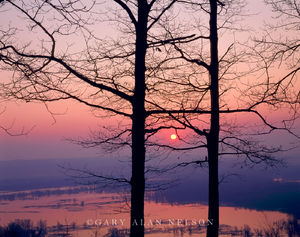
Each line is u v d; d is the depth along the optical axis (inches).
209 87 382.9
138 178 285.7
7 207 5255.9
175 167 381.1
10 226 634.2
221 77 399.2
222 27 416.8
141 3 291.4
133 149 289.4
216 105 395.5
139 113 287.7
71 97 281.4
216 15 412.8
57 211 3816.4
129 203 293.7
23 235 586.2
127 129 322.7
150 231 1595.7
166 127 342.3
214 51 400.8
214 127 399.2
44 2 241.3
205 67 395.9
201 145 402.0
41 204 5393.7
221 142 405.7
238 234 1180.5
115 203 293.9
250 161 402.3
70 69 271.7
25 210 4547.2
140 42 290.5
